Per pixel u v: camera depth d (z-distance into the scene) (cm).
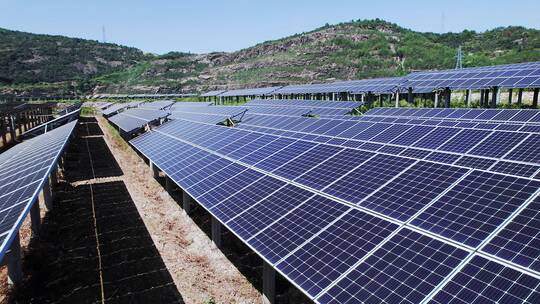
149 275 1609
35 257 1705
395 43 16425
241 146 2280
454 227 969
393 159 1504
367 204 1206
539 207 941
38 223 1912
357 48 16450
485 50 14150
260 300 1420
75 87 17638
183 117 4606
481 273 797
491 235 897
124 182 3042
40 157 1984
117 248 1861
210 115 4025
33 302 1409
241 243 1880
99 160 3862
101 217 2273
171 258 1756
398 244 970
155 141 3325
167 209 2423
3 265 1666
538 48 11969
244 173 1808
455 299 756
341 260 980
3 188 1614
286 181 1567
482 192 1089
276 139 2208
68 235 2006
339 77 13812
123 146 4700
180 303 1410
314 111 4169
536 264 770
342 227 1122
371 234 1045
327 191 1377
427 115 2758
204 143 2634
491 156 1440
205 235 1981
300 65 15562
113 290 1503
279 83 14000
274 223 1266
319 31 19825
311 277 955
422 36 18250
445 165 1330
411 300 789
